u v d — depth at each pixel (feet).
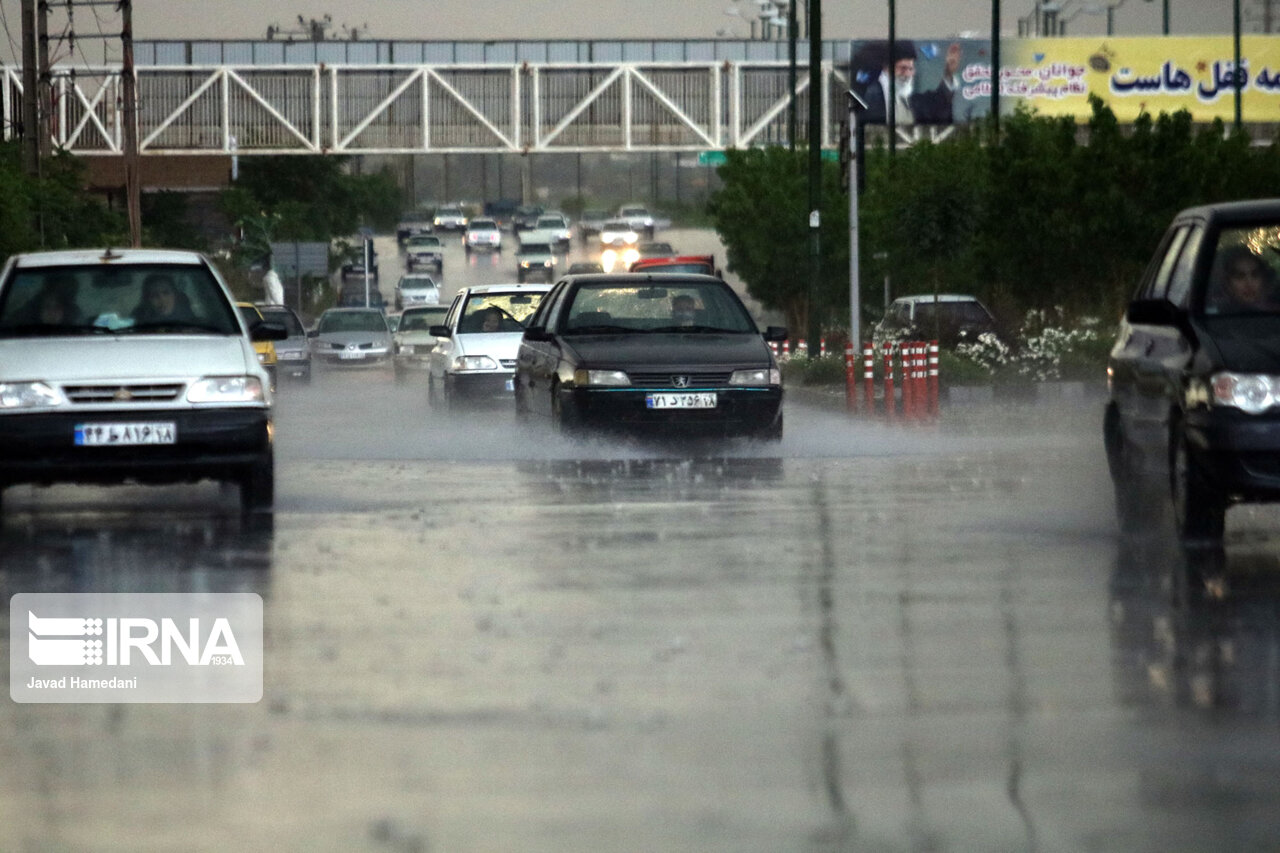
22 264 167.63
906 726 79.20
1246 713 81.20
